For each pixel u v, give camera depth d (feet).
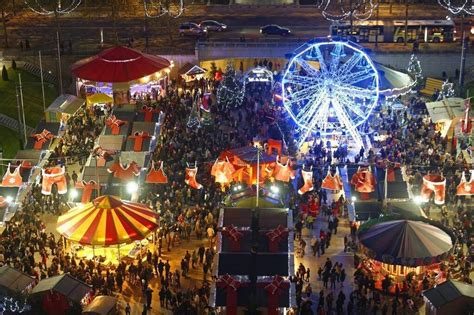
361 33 476.13
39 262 289.53
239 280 260.01
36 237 302.04
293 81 383.86
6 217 312.09
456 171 346.54
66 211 326.44
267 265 266.36
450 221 318.45
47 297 251.39
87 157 363.56
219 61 471.62
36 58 461.78
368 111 379.55
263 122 400.67
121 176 321.32
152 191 332.80
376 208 310.86
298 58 381.81
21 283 256.73
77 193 323.16
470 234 303.27
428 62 465.06
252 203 303.48
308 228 316.60
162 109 406.62
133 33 504.43
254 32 501.97
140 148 354.13
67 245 300.81
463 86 444.96
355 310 267.59
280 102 414.00
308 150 378.32
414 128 393.09
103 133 367.04
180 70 453.99
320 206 328.08
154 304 273.13
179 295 269.03
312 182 322.75
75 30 508.94
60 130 377.91
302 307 258.57
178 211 320.29
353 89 371.56
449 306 247.91
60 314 251.80
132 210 297.53
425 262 270.46
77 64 432.66
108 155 341.62
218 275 263.49
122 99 419.95
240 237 272.51
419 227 277.85
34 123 413.39
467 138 371.15
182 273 287.89
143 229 293.64
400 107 413.39
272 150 348.38
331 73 370.53
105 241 286.87
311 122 377.71
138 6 542.16
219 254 270.67
